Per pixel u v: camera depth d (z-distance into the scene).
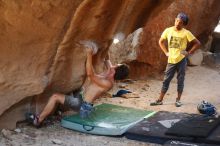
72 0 5.47
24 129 6.26
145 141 6.21
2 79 5.66
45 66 6.14
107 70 6.91
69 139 6.12
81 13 5.79
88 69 6.62
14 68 5.76
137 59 9.92
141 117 6.98
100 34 6.62
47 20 5.56
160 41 8.13
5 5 5.13
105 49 7.25
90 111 6.72
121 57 9.52
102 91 6.76
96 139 6.20
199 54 12.09
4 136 5.87
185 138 6.02
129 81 9.84
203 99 8.74
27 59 5.85
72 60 6.62
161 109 7.89
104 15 6.18
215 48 14.30
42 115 6.44
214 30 14.73
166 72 8.05
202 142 5.93
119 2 6.12
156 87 9.61
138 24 7.31
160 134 6.20
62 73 6.61
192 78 10.69
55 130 6.45
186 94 9.10
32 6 5.28
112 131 6.30
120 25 6.89
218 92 9.40
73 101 6.65
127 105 8.02
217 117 6.98
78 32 6.20
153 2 6.90
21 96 6.01
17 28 5.43
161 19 10.46
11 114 6.15
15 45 5.61
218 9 13.33
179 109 7.91
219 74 11.37
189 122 6.65
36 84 6.08
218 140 5.85
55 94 6.58
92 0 5.65
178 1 11.21
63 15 5.61
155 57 10.49
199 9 12.29
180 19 7.86
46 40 5.82
